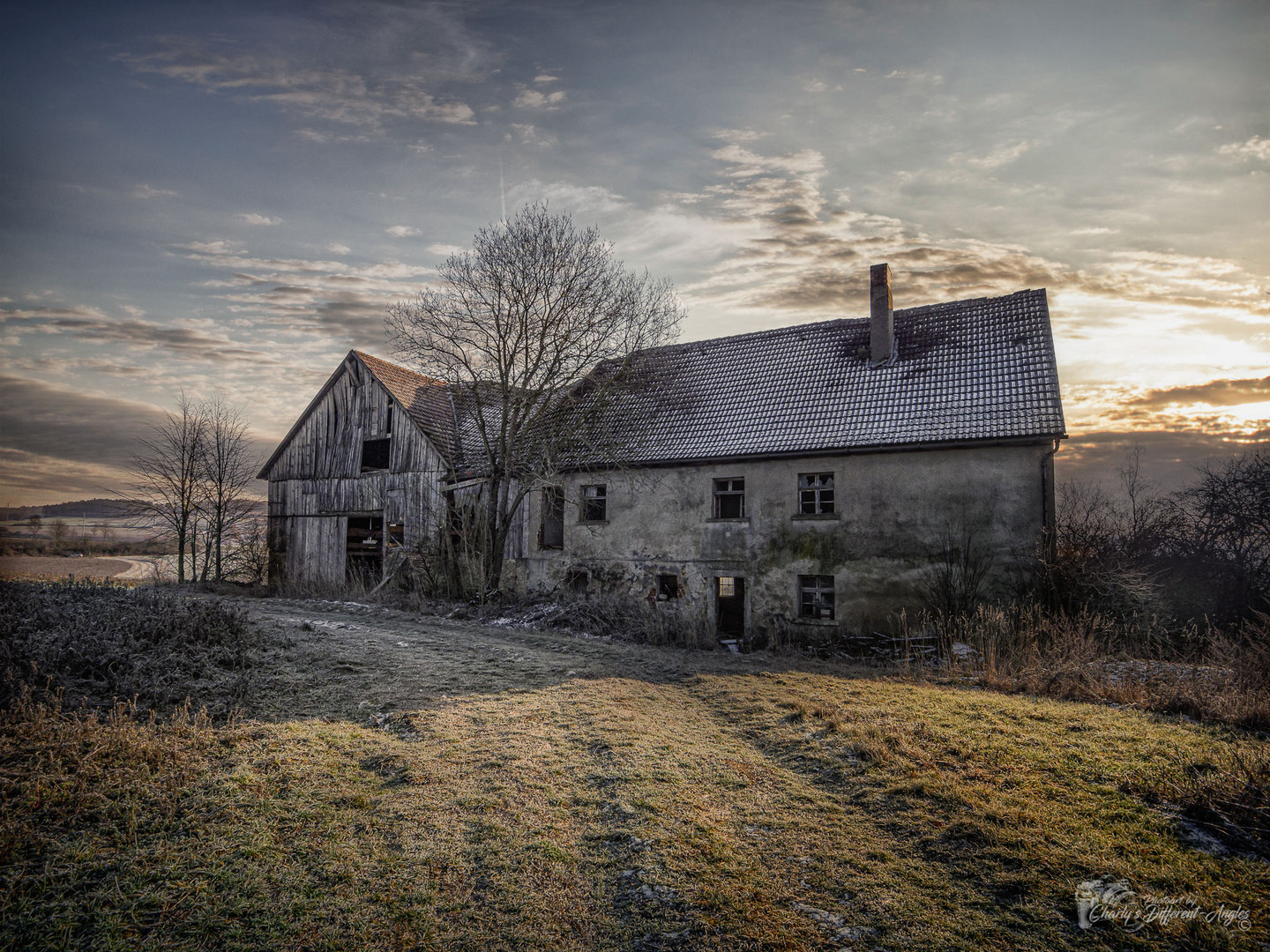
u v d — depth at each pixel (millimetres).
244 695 7941
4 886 4348
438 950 3902
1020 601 13922
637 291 19875
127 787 5500
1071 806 5496
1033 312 17578
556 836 5137
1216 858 4734
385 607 18297
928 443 15258
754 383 19828
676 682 10328
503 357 19703
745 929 4062
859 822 5449
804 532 16562
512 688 9188
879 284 18672
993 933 4012
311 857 4777
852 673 11398
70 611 9969
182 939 3963
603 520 19375
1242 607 15000
